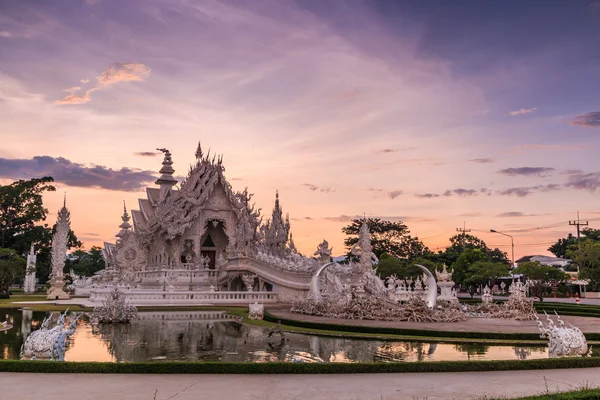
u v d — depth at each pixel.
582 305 46.91
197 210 66.25
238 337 25.34
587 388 12.39
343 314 33.97
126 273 67.19
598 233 115.69
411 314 32.28
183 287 58.72
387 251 107.50
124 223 78.38
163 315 38.16
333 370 14.95
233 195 68.75
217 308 44.34
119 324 31.59
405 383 13.67
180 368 14.73
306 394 12.40
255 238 59.22
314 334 26.38
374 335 25.72
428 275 39.00
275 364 14.92
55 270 58.16
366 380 14.01
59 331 17.69
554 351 18.73
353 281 46.50
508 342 23.02
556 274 63.91
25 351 17.05
